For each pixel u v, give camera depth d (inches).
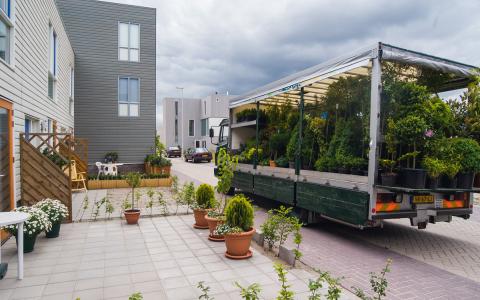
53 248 200.7
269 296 136.9
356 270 175.6
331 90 258.2
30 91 292.4
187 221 272.8
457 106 217.9
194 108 1798.7
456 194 221.9
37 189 259.1
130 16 614.2
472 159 199.2
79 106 590.9
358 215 200.5
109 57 604.7
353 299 138.3
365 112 220.1
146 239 220.7
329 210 227.1
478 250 214.4
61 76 461.4
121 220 275.7
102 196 406.3
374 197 194.2
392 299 141.9
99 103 601.0
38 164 260.1
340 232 256.4
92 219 275.0
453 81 237.0
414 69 213.5
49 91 415.2
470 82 230.1
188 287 145.9
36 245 206.2
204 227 248.2
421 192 195.9
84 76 593.3
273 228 200.4
